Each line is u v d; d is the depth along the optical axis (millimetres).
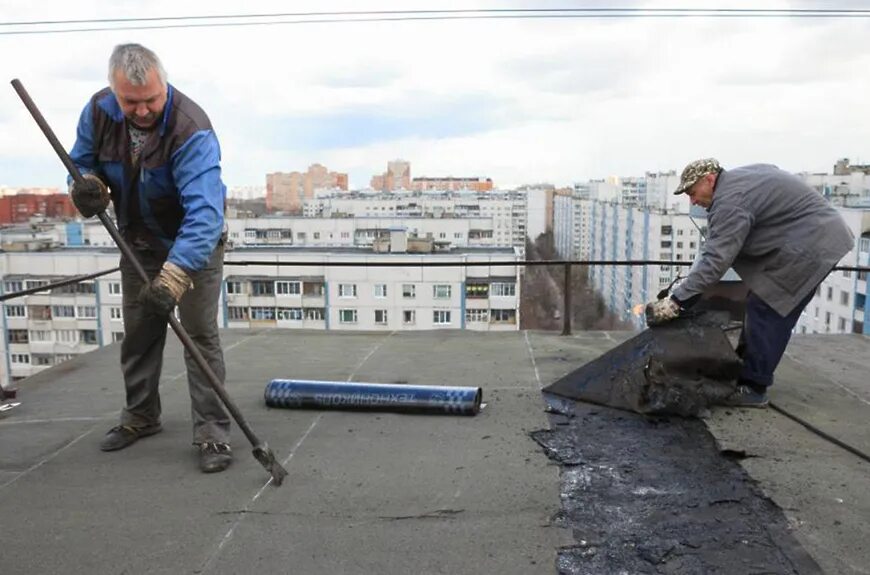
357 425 3408
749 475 2723
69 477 2834
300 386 3684
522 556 2188
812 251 3262
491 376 4281
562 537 2295
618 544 2246
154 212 2785
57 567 2172
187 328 2895
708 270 3330
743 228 3271
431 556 2197
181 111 2607
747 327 3492
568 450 3031
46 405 3828
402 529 2369
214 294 2902
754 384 3529
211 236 2592
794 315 3377
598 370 3742
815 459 2875
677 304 3482
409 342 5367
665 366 3459
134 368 3145
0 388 3910
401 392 3578
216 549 2260
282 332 5859
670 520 2395
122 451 3107
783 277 3320
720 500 2531
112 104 2664
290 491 2672
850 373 4223
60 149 2596
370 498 2602
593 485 2682
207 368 2652
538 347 5066
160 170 2643
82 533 2377
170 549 2264
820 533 2281
